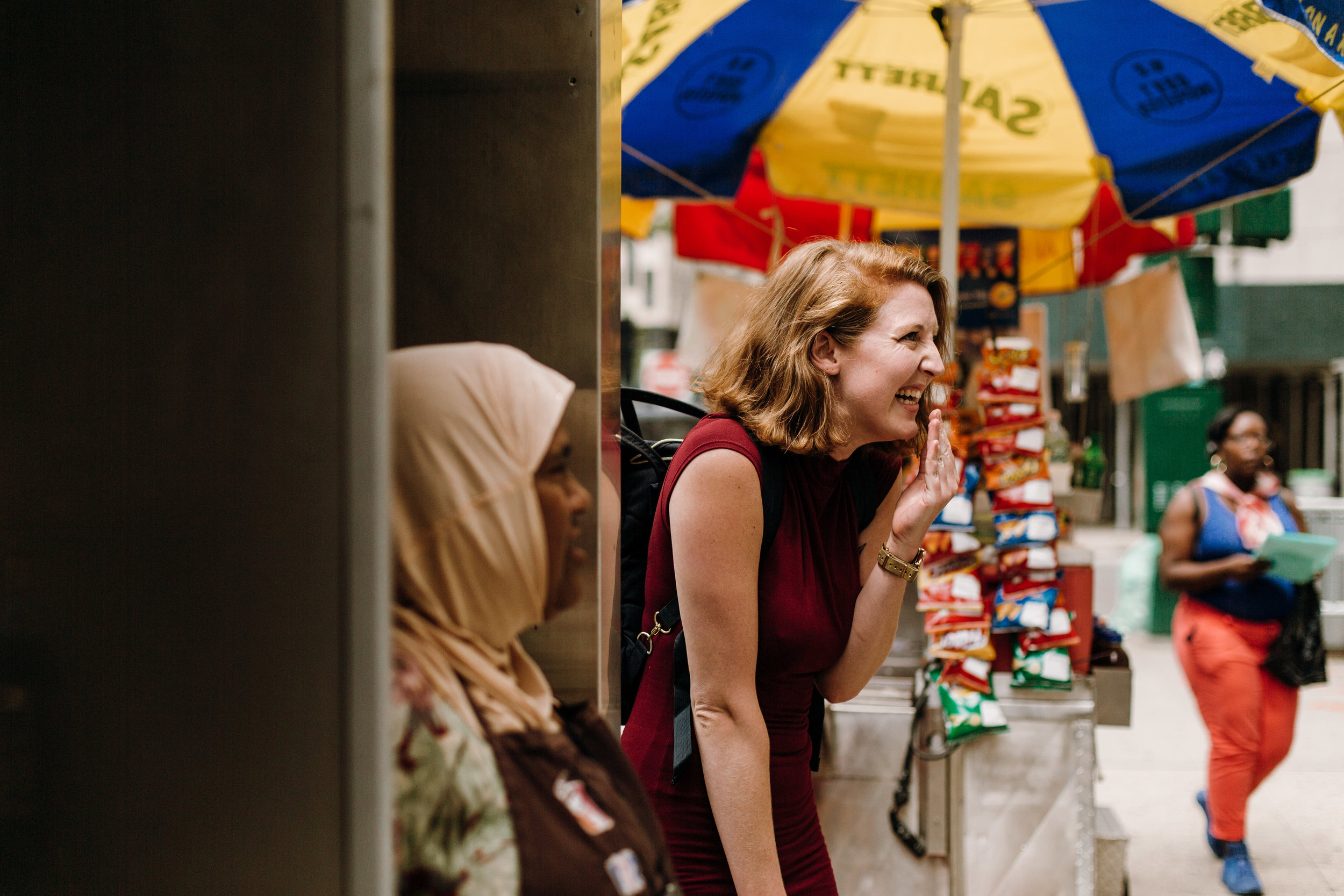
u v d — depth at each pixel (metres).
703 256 5.26
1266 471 3.68
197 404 0.85
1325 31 2.22
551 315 1.43
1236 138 3.64
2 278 0.91
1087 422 15.07
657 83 3.66
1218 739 3.46
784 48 3.61
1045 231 5.23
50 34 0.90
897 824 2.75
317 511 0.80
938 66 3.76
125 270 0.88
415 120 1.44
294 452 0.81
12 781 0.91
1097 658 3.05
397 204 1.44
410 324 1.45
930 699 2.79
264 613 0.82
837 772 2.78
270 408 0.82
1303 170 3.53
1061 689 2.77
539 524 0.94
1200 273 6.96
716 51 3.57
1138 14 3.24
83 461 0.90
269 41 0.82
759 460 1.55
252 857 0.83
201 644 0.85
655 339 20.59
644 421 12.19
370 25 0.79
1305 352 12.83
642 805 0.97
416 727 0.83
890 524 1.81
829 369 1.59
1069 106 3.82
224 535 0.84
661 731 1.65
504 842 0.84
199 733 0.86
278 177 0.81
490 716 0.90
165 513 0.86
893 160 4.14
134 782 0.88
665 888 0.94
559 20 1.42
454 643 0.91
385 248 0.79
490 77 1.43
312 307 0.80
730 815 1.52
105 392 0.88
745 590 1.53
